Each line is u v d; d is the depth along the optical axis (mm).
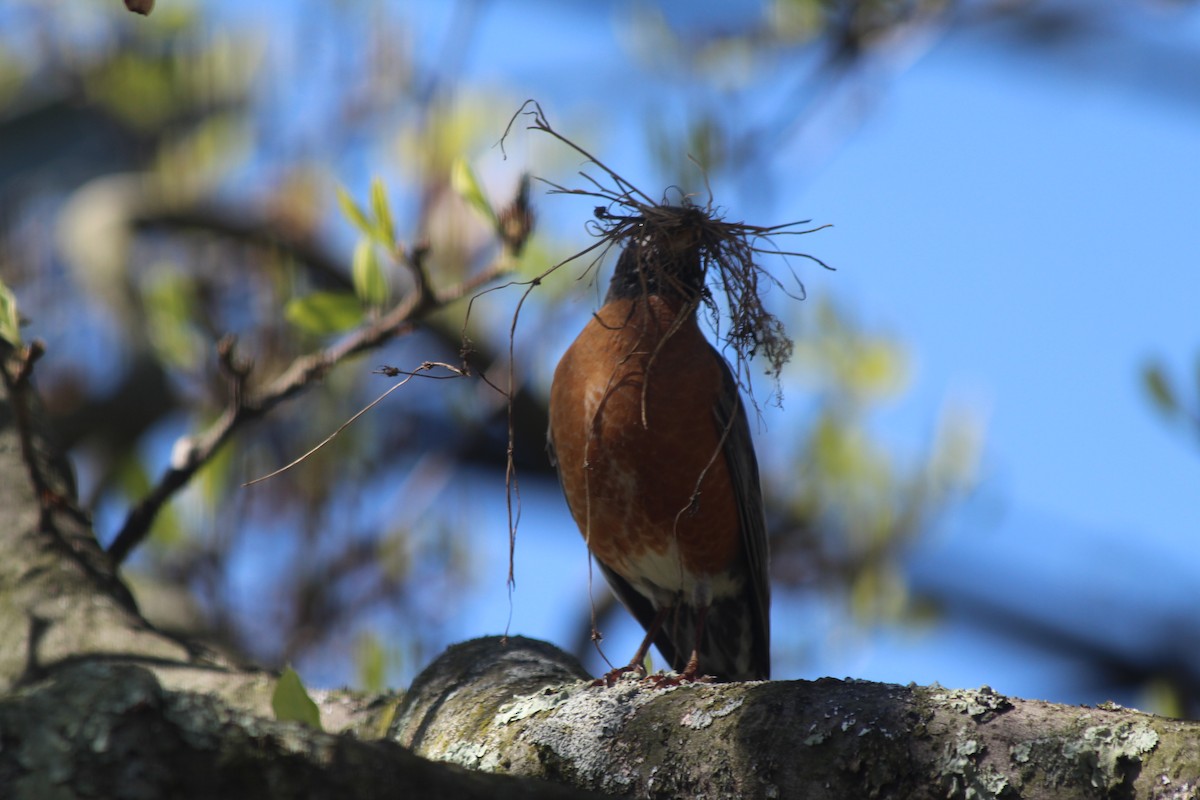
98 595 6551
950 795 4125
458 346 10719
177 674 6102
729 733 4555
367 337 7430
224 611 9703
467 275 9906
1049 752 4051
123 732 3535
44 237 11875
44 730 3535
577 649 11266
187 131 11742
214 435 7473
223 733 3658
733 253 6469
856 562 9938
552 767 4836
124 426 10539
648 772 4629
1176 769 3838
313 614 9805
